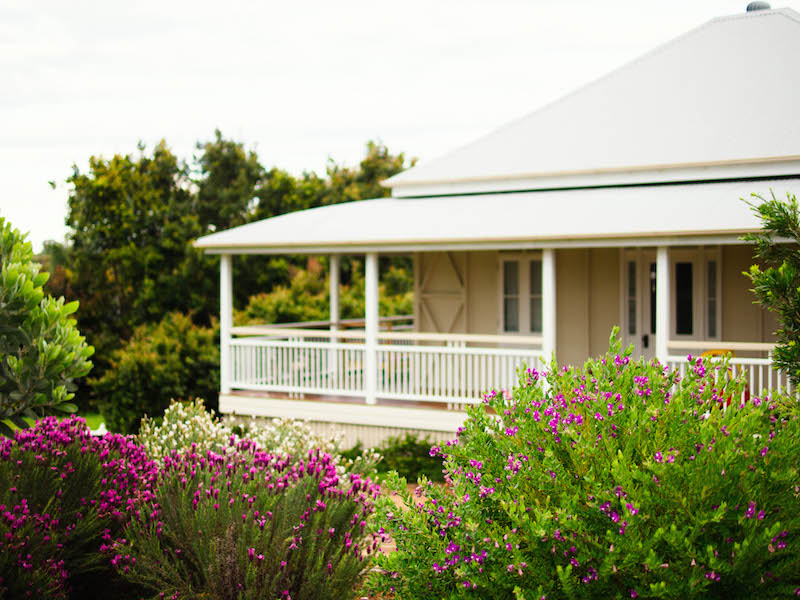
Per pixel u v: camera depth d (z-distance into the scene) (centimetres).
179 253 2855
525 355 1240
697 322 1432
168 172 3173
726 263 1403
